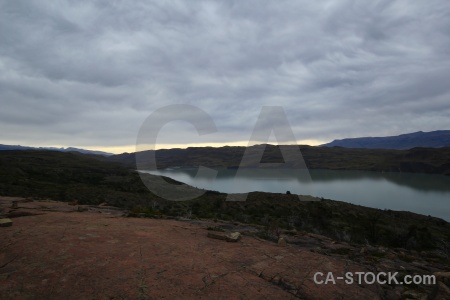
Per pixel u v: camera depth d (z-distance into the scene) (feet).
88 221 26.86
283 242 23.15
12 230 21.67
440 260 25.08
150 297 12.28
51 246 17.90
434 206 268.41
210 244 21.56
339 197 311.27
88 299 11.90
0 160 267.39
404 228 113.91
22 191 140.56
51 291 12.48
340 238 74.64
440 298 14.96
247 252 20.08
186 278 14.44
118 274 14.33
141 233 23.12
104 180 216.33
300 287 14.79
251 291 13.66
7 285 12.89
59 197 134.62
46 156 382.63
